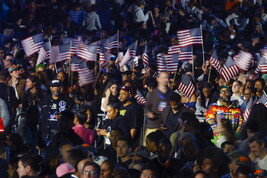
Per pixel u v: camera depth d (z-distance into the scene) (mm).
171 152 17750
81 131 20609
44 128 23391
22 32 44812
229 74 29812
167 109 21328
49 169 16766
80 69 28172
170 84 28469
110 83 24141
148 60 33219
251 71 30297
